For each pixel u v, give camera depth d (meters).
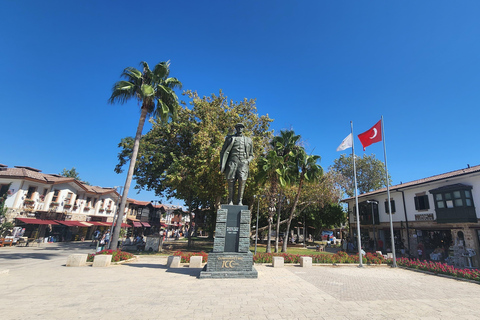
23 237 25.62
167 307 5.85
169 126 23.31
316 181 23.53
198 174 18.97
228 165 11.15
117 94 16.48
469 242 18.20
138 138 16.30
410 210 24.00
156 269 11.09
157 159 23.16
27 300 6.17
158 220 37.91
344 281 9.59
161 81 17.44
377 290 8.26
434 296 7.68
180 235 55.41
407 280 10.34
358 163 42.28
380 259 15.03
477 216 17.83
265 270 11.38
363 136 17.08
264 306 6.07
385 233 27.88
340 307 6.19
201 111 23.70
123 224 38.91
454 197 19.34
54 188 30.28
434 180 20.70
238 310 5.74
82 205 34.91
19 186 26.11
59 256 17.64
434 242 22.19
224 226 9.93
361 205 31.72
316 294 7.34
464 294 8.05
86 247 26.42
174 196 25.34
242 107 25.78
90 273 9.93
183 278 9.07
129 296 6.70
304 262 12.98
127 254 14.18
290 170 22.25
